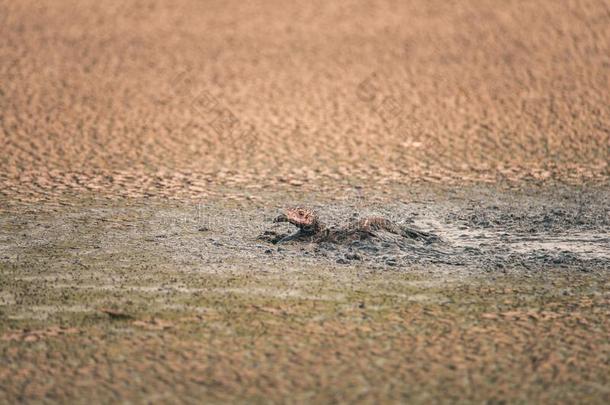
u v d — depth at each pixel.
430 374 24.12
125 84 61.34
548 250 34.28
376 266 32.16
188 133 53.00
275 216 38.81
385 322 27.39
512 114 56.59
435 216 39.19
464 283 30.62
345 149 50.56
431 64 65.62
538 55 67.31
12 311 27.95
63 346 25.56
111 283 30.38
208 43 70.00
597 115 56.25
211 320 27.39
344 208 40.28
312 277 31.05
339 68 64.88
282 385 23.47
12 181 43.94
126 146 50.47
